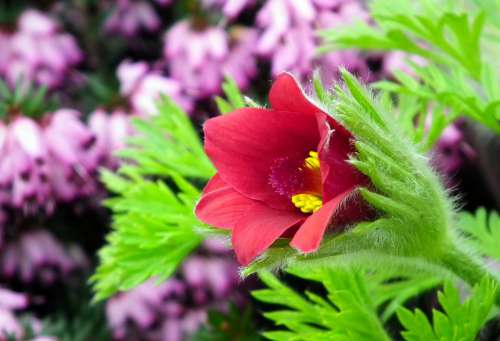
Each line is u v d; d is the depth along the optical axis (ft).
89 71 3.18
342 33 1.69
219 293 2.74
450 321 1.27
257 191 1.13
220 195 1.15
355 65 2.58
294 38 2.55
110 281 1.55
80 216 2.98
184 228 1.52
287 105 1.12
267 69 2.86
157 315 2.77
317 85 1.16
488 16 1.64
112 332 2.72
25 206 2.63
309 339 1.39
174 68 2.85
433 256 1.25
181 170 1.65
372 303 1.42
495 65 1.70
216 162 1.14
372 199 1.12
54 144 2.61
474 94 1.55
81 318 2.76
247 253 1.07
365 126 1.13
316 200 1.12
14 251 2.90
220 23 2.81
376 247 1.17
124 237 1.53
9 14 2.99
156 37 3.29
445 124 1.51
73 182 2.68
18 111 2.63
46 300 2.97
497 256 1.61
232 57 2.82
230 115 1.15
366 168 1.11
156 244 1.51
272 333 1.48
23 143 2.55
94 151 2.68
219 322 2.18
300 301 1.49
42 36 2.97
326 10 2.56
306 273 1.42
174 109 1.70
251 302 2.64
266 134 1.14
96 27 3.13
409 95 1.56
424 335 1.28
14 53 2.94
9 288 2.94
